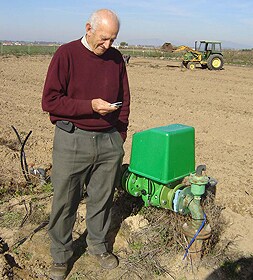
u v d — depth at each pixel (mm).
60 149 3129
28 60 26609
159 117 9859
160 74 20047
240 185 5570
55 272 3426
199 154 7004
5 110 10172
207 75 20359
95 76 3094
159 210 4133
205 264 3666
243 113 10594
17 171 5570
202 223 3553
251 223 4516
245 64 32031
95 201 3479
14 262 3631
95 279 3443
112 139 3285
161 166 3553
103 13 2877
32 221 4254
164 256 3707
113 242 3951
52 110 3027
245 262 3766
